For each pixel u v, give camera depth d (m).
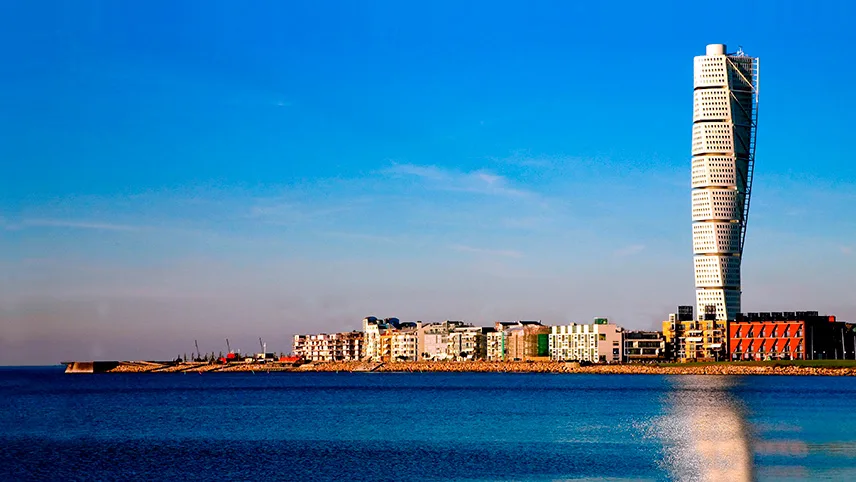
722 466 137.38
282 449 160.25
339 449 159.75
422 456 150.50
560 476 130.75
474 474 133.25
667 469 135.38
